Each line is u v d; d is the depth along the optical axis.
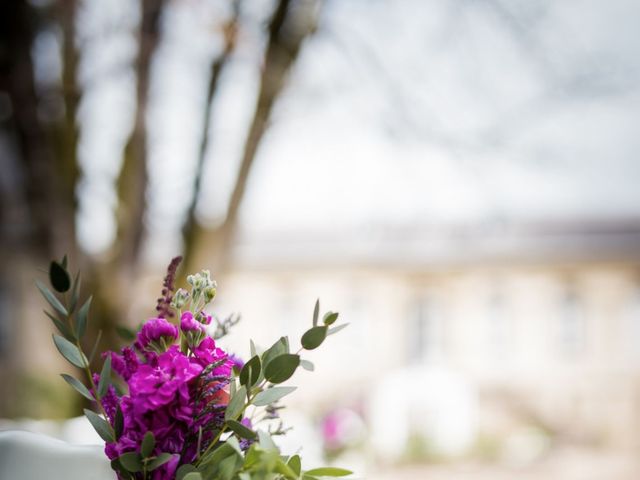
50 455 1.40
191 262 3.84
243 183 3.82
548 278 16.12
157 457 1.12
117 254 3.74
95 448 1.44
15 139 3.48
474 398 15.90
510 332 16.17
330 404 15.88
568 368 15.87
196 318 1.25
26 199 3.52
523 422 15.71
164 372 1.16
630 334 15.91
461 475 11.07
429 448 12.95
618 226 16.75
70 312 1.28
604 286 15.98
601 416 15.54
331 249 16.48
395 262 16.16
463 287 16.34
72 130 3.66
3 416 8.52
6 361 13.77
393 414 13.76
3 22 3.34
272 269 16.62
